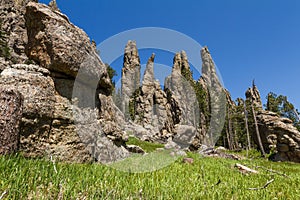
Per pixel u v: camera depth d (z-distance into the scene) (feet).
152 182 15.19
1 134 17.08
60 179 12.64
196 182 18.01
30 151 20.66
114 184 13.83
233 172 28.45
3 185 10.09
